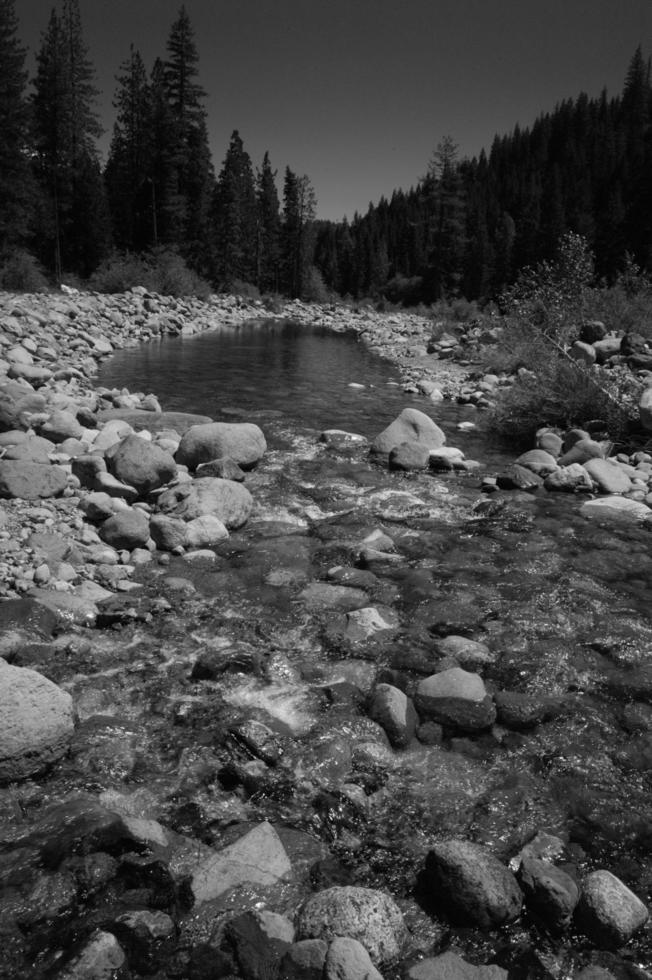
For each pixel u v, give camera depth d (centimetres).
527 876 316
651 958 289
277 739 411
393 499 880
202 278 5428
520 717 445
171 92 5566
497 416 1325
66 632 521
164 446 974
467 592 623
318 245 11231
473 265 6900
